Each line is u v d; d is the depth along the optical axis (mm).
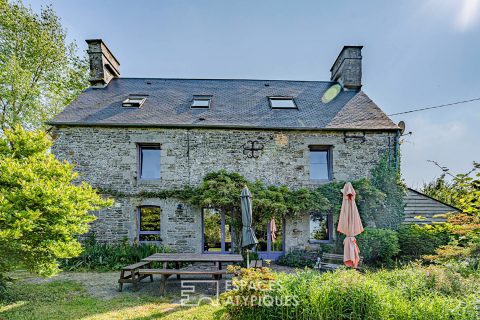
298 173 9523
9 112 13703
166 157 9406
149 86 12055
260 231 9391
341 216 6641
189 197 9156
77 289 6113
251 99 11266
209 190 8883
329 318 3717
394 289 4133
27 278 6992
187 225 9242
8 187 4676
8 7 13242
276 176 9477
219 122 9547
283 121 9789
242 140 9523
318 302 3750
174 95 11328
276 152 9539
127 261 8281
